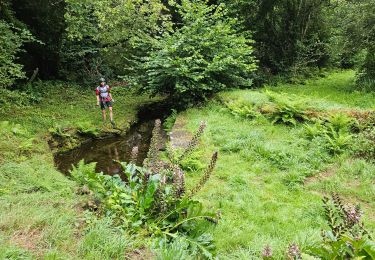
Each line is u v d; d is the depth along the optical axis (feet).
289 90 48.19
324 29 59.47
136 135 40.70
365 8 42.52
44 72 54.49
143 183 16.51
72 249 12.80
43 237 13.16
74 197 17.71
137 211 15.64
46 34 51.39
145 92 52.08
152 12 53.62
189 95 43.83
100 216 15.60
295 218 18.62
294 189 22.27
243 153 27.43
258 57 58.13
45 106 44.65
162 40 46.75
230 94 41.47
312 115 33.01
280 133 31.50
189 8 45.83
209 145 29.76
